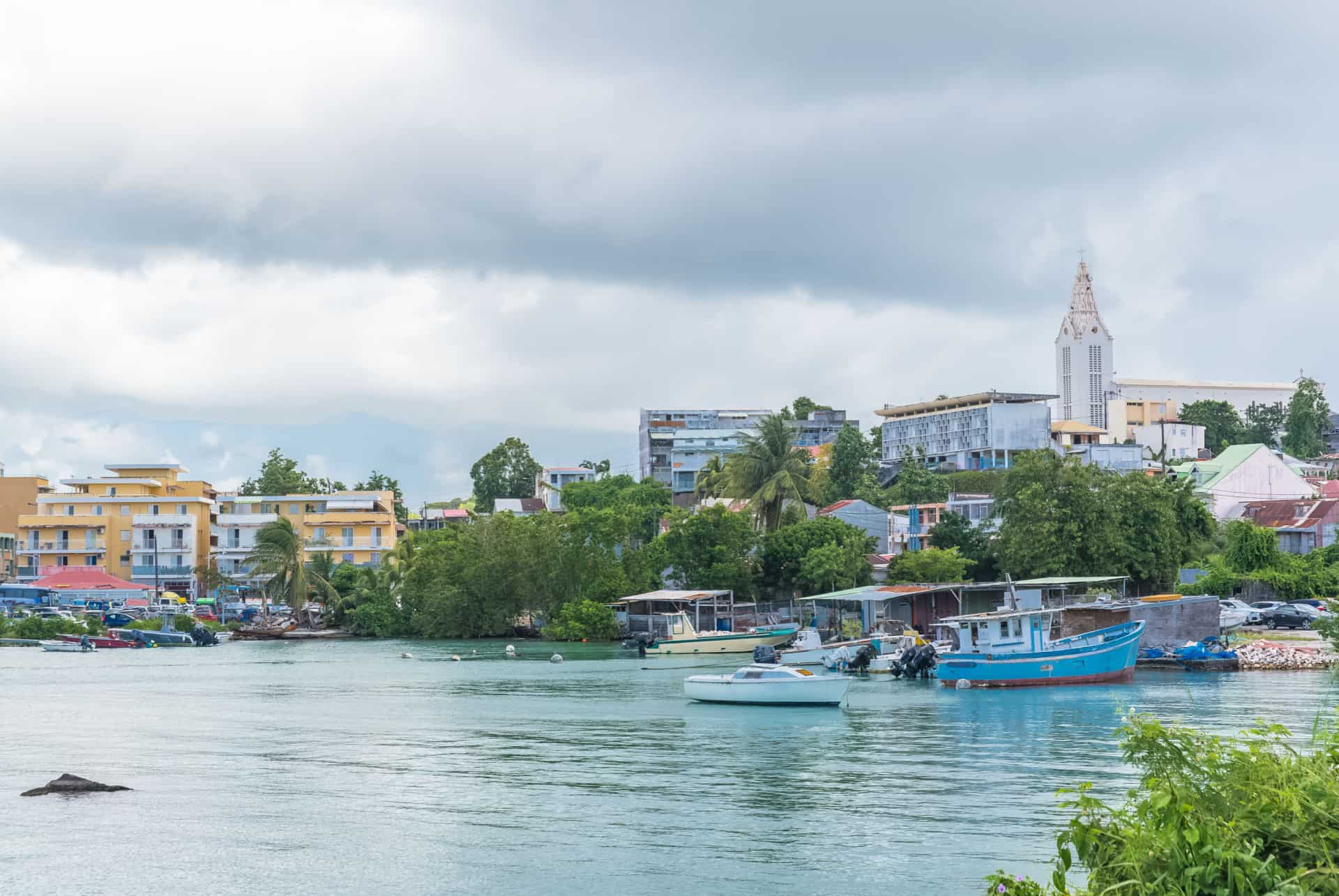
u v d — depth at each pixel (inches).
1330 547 3821.4
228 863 1015.6
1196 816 434.9
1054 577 3221.0
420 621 4729.3
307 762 1534.2
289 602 5017.2
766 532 4256.9
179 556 5930.1
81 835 1119.6
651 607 4188.0
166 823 1165.1
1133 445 7716.5
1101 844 457.1
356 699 2385.6
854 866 976.3
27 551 5876.0
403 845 1067.9
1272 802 439.8
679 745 1669.5
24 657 3833.7
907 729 1813.5
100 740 1763.0
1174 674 2544.3
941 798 1243.8
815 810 1194.0
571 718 2020.2
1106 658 2375.7
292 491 7711.6
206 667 3326.8
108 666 3368.6
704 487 5767.7
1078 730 1755.7
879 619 3309.5
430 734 1813.5
